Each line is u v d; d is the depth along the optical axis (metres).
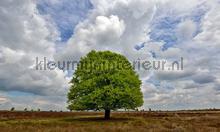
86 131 25.88
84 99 52.50
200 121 44.25
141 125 34.56
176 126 30.89
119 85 53.22
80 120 50.41
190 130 27.53
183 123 38.41
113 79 51.94
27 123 39.28
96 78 53.19
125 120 49.22
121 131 26.11
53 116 73.56
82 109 53.22
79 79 56.38
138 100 53.50
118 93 50.78
